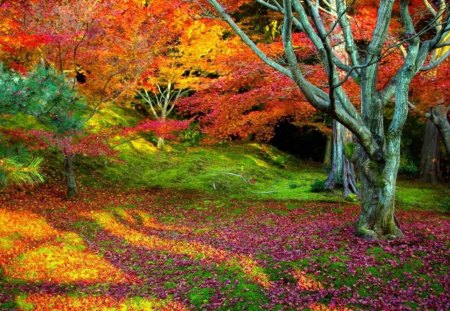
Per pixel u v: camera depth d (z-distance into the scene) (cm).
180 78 2055
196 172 2127
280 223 1239
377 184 909
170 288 775
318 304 665
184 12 1451
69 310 689
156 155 2298
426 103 1286
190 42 1750
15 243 959
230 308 679
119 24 1417
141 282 813
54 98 575
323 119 2689
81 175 1780
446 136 1434
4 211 1171
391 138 893
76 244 1020
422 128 2705
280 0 1798
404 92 888
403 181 2300
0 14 1173
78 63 1395
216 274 815
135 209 1434
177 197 1684
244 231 1151
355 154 960
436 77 1255
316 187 1783
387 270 759
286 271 786
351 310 641
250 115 1584
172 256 947
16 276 811
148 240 1086
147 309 698
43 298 727
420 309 635
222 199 1670
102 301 722
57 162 1784
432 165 2369
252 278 775
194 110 1680
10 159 473
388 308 636
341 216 1309
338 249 867
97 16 1296
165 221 1325
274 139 3127
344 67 955
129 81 1535
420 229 1009
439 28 1116
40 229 1080
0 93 497
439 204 1689
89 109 2269
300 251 878
